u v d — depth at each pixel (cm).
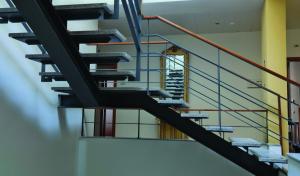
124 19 589
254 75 654
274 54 484
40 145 364
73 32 245
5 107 296
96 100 328
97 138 473
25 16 227
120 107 346
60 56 262
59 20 239
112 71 285
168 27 647
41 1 218
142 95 342
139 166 456
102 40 260
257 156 335
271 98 472
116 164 462
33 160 347
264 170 338
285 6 502
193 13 574
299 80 778
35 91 354
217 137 344
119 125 692
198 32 691
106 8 231
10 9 243
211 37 692
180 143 451
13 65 311
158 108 341
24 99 330
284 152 449
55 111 403
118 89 315
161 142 456
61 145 420
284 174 329
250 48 668
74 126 465
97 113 582
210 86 663
